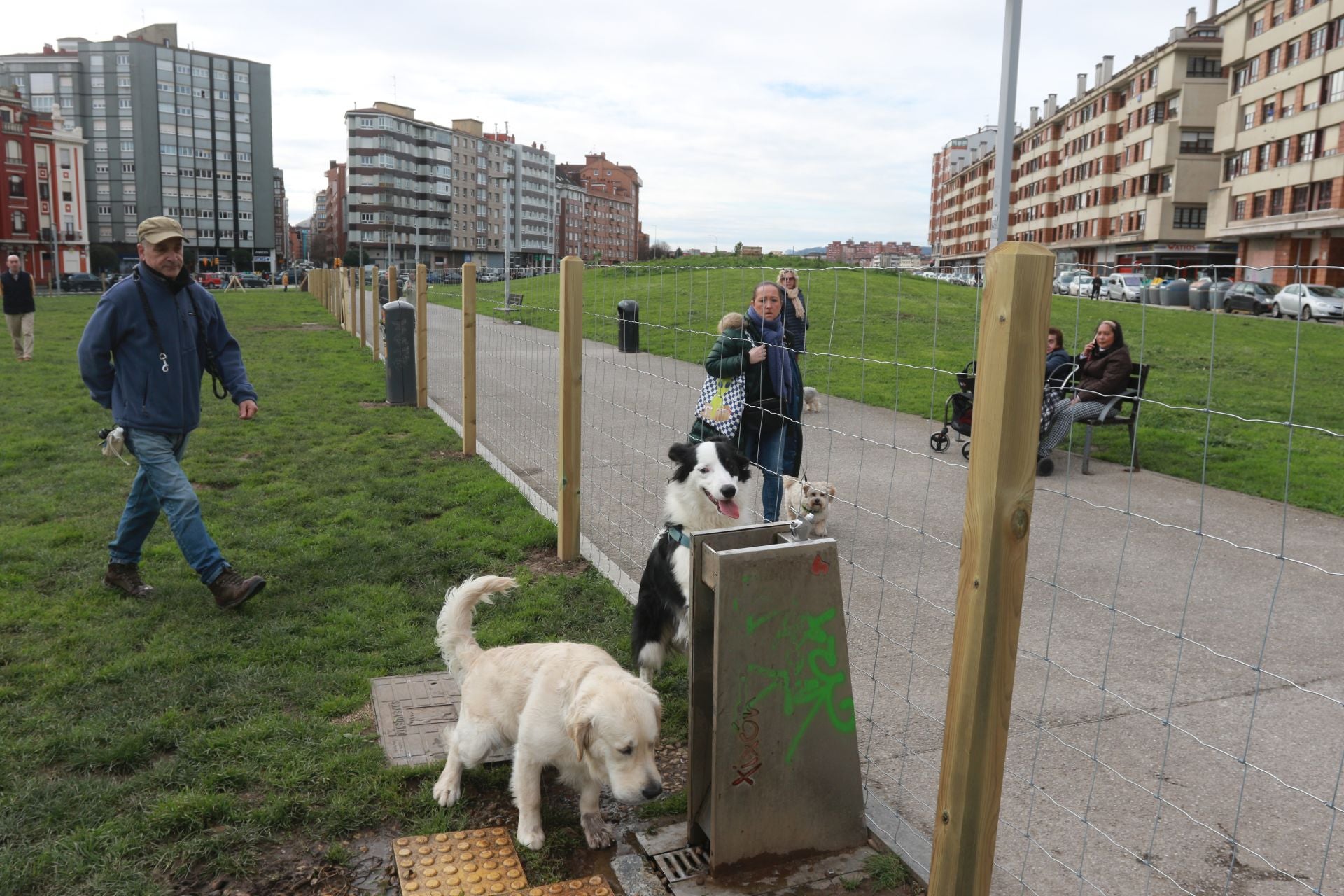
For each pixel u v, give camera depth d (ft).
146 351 15.97
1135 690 13.99
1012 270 6.79
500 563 19.53
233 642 15.14
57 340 66.54
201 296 16.92
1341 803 10.82
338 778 11.10
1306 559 20.45
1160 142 211.00
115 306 15.72
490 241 518.37
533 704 10.03
